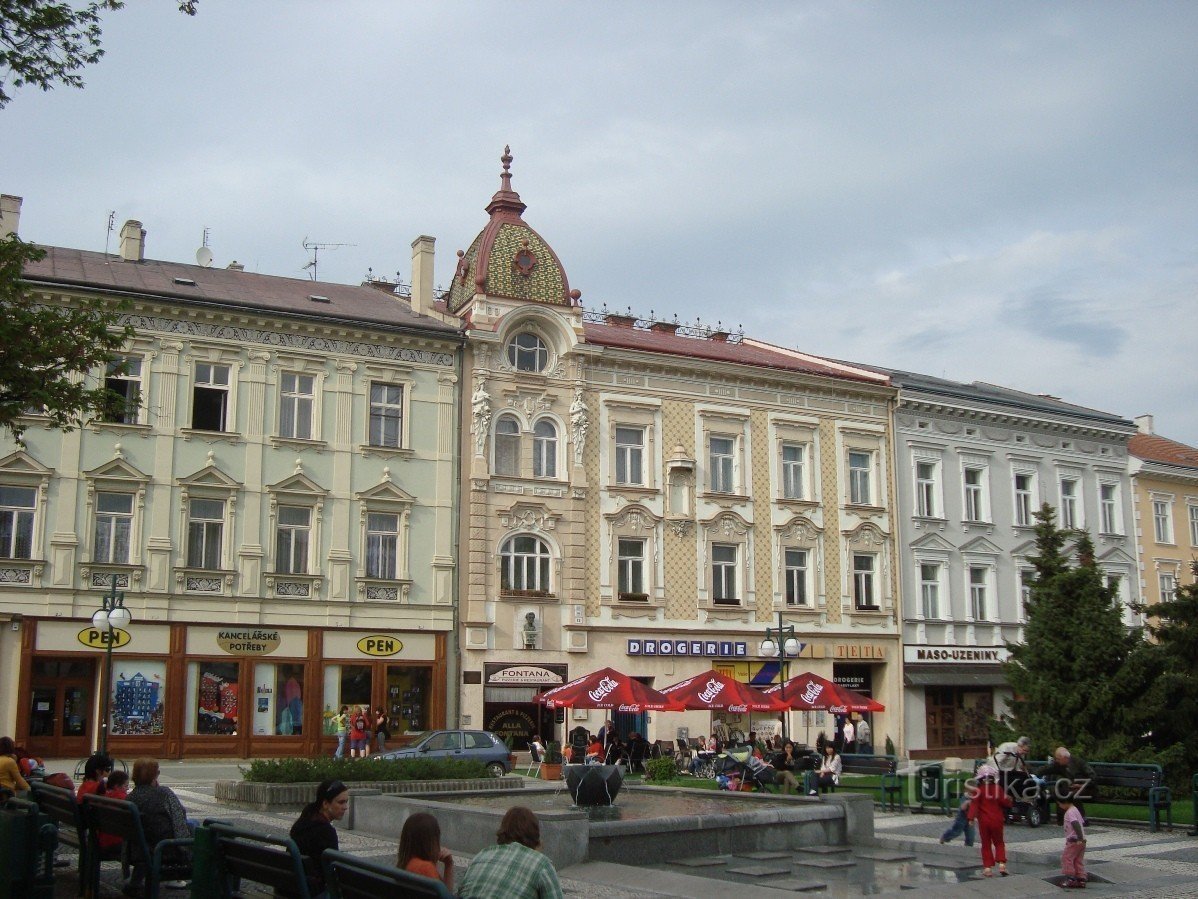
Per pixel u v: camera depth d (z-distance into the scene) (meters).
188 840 12.20
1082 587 29.38
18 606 34.50
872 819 19.56
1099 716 28.09
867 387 49.31
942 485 51.16
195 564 37.12
